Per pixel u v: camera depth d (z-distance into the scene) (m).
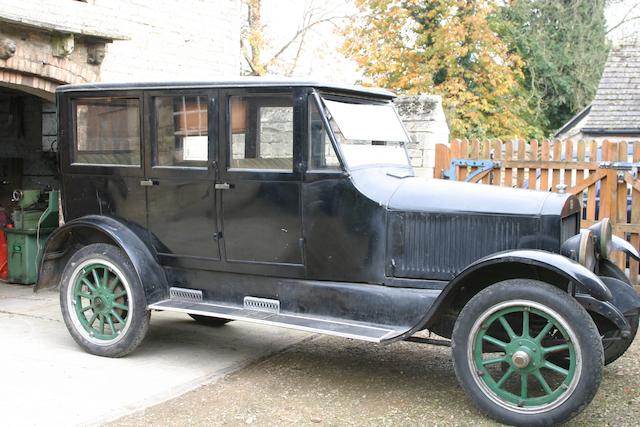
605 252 4.13
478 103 17.64
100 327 4.70
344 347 5.10
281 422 3.63
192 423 3.59
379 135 4.40
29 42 6.29
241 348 4.98
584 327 3.34
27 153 8.23
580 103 21.72
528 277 3.79
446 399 4.00
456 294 3.80
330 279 4.13
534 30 22.08
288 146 4.11
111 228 4.58
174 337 5.24
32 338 5.07
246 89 4.18
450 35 17.20
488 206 3.86
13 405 3.70
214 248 4.40
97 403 3.77
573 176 6.78
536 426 3.46
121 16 7.48
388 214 3.99
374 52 18.03
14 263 7.14
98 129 4.74
